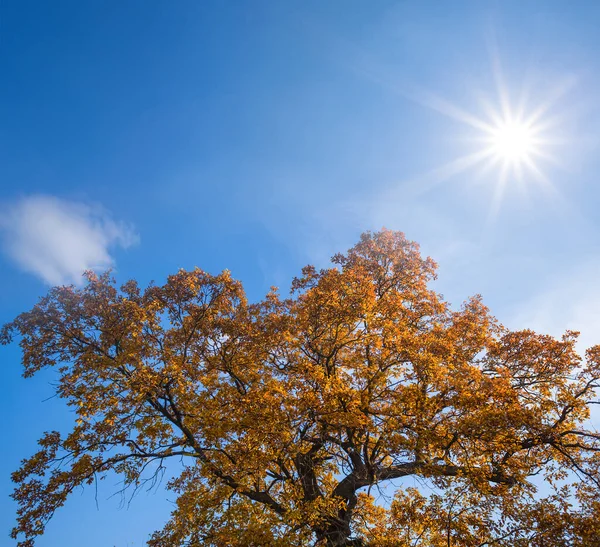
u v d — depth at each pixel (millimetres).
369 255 18750
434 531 12734
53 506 12727
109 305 15953
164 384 14289
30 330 15289
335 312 14445
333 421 12859
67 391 14648
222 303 16688
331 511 13305
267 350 16219
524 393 14906
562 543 11102
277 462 14961
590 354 14195
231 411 14445
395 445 12430
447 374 13711
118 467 13969
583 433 13422
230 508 13742
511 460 13430
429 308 17781
